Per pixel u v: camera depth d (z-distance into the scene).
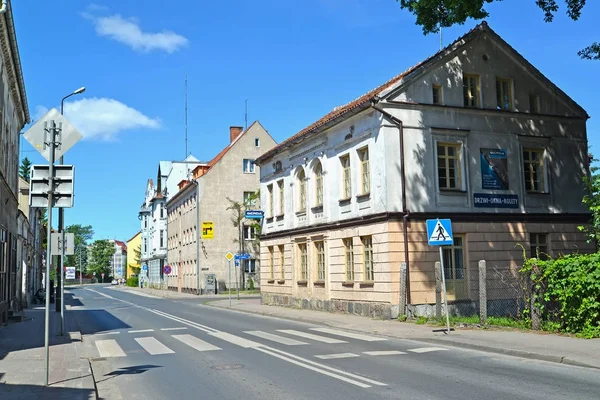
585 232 22.81
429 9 18.53
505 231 21.22
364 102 20.30
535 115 22.59
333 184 23.70
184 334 16.34
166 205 69.06
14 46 18.88
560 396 7.56
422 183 20.14
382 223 19.88
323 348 12.76
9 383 8.89
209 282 48.19
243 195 51.75
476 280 20.20
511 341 12.59
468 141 21.19
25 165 66.06
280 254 29.88
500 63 22.34
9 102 21.83
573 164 23.34
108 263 145.88
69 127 9.21
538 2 18.30
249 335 15.73
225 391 8.30
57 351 12.74
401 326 17.05
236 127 59.00
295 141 26.83
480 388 8.13
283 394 7.96
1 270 19.73
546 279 14.32
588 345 11.68
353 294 21.91
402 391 7.99
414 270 19.48
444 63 21.19
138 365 10.98
